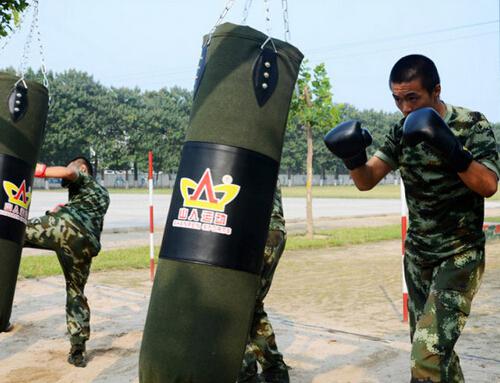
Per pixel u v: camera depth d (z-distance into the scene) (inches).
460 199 115.6
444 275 115.1
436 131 100.1
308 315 263.4
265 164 113.7
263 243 114.4
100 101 2437.3
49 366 183.2
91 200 186.9
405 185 122.3
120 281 350.0
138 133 2527.1
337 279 366.3
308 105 592.7
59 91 2306.8
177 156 2655.0
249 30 115.8
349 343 206.1
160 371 106.7
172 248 110.6
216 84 114.5
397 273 389.7
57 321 243.0
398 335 225.1
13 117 159.6
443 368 108.1
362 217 901.8
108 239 584.1
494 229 560.7
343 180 3791.8
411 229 123.3
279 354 160.2
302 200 1456.7
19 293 305.3
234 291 109.1
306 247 530.9
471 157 104.6
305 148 3260.3
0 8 216.8
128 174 2746.1
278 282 355.6
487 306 283.7
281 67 117.0
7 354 195.9
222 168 110.7
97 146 2404.0
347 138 115.6
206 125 113.4
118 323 239.1
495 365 181.5
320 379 168.7
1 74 161.3
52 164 2362.2
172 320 106.9
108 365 183.9
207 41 120.0
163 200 1354.6
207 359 106.0
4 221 156.0
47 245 177.5
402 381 165.8
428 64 112.5
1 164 156.7
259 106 113.4
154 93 3038.9
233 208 110.0
